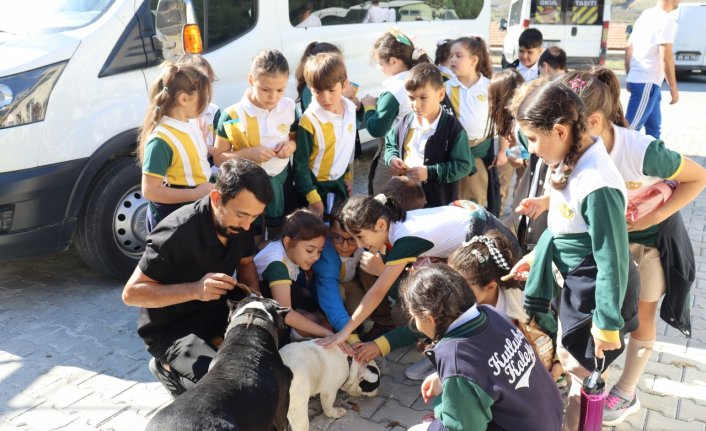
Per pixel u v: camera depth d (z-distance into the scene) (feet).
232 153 11.57
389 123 13.39
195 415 6.79
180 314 9.27
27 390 10.64
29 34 13.53
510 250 9.29
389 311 11.74
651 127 24.45
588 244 7.72
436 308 6.81
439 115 12.49
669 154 8.13
